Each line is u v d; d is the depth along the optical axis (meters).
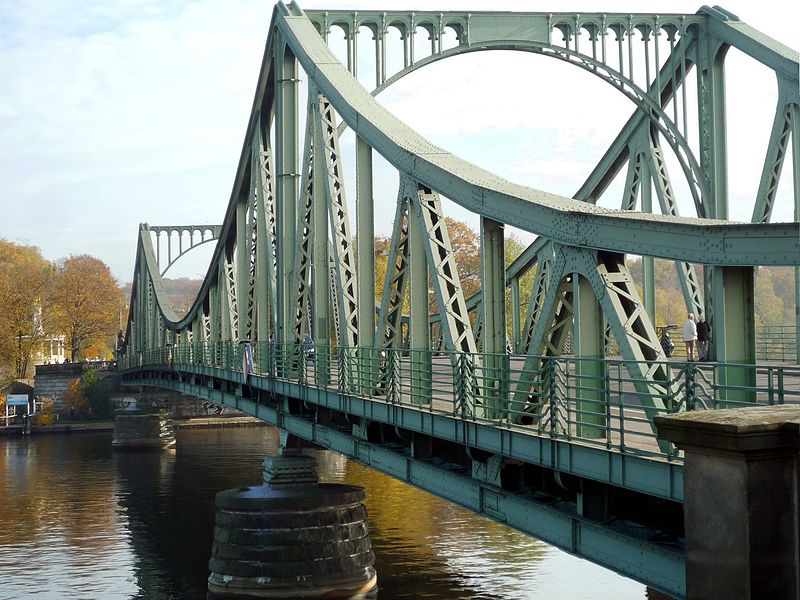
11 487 57.41
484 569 35.00
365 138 24.19
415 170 20.83
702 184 36.34
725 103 36.47
